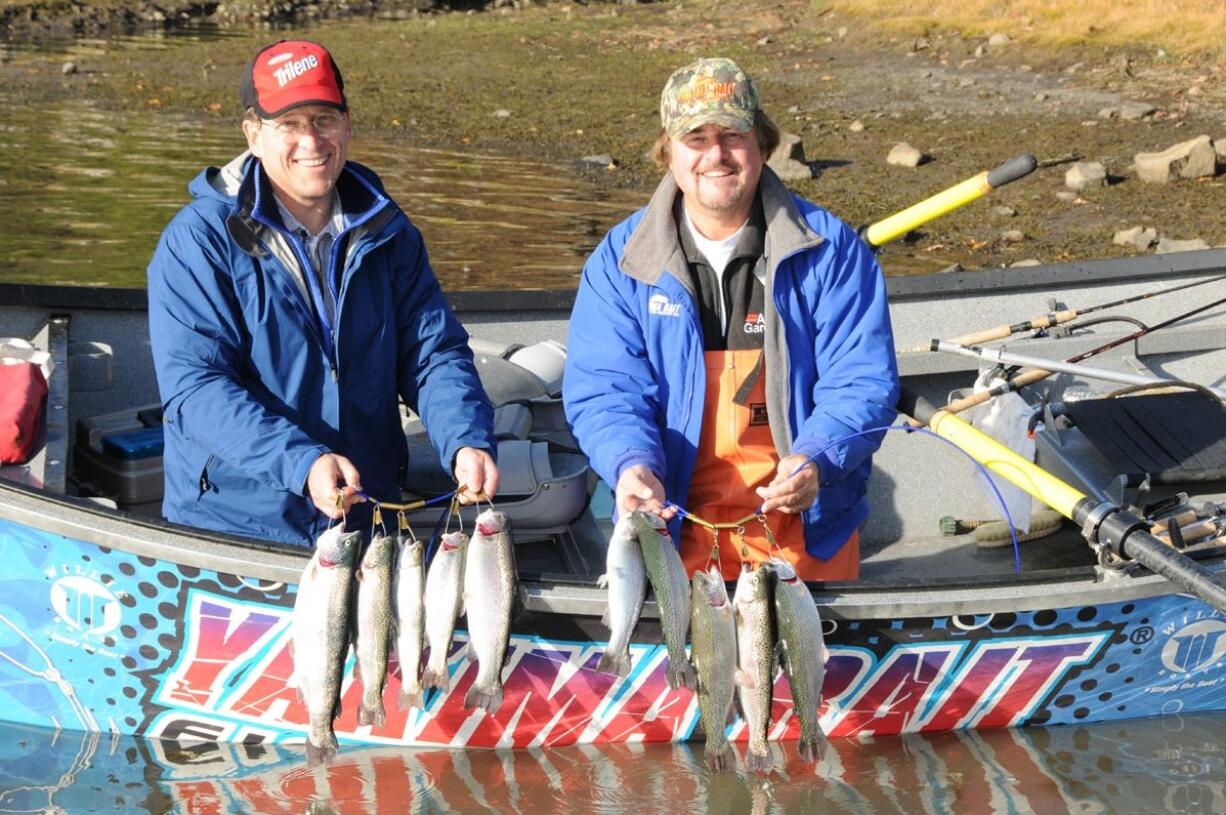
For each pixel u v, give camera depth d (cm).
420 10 3002
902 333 570
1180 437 479
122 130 1520
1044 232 1140
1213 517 406
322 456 327
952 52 2086
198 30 2570
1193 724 398
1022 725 391
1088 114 1627
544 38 2469
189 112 1661
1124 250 1078
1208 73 1817
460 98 1819
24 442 385
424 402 363
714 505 369
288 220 350
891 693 374
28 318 496
